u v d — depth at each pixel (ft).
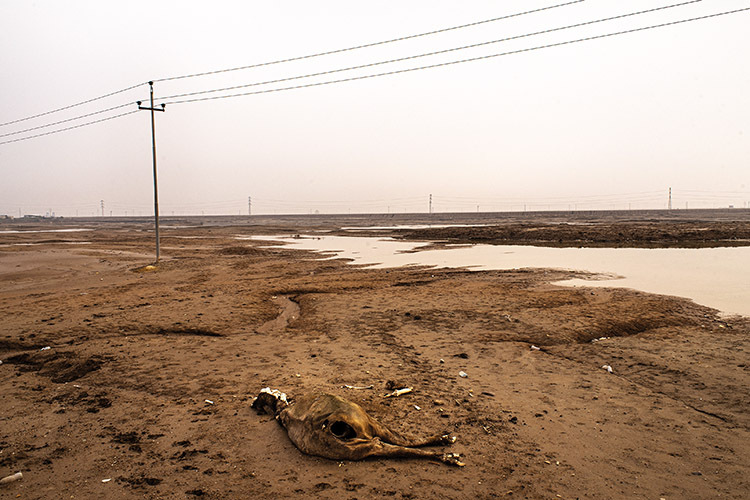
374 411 22.71
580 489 16.43
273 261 100.07
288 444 19.43
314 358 32.60
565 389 26.94
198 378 28.30
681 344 35.86
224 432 20.70
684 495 16.20
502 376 29.17
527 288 60.44
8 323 42.57
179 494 15.90
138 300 54.24
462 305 49.65
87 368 30.50
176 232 243.40
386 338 38.01
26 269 87.35
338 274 78.23
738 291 56.44
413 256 108.47
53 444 19.75
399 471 17.39
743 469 18.01
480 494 15.94
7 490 16.14
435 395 25.46
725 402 24.91
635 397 25.73
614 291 57.00
